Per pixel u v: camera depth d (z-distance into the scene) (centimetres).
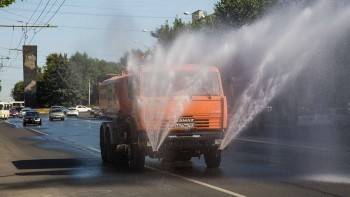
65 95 12444
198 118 1554
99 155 2234
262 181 1337
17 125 5888
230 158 1925
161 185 1325
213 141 1566
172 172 1577
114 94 1805
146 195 1184
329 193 1144
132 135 1611
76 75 12162
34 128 4981
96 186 1338
